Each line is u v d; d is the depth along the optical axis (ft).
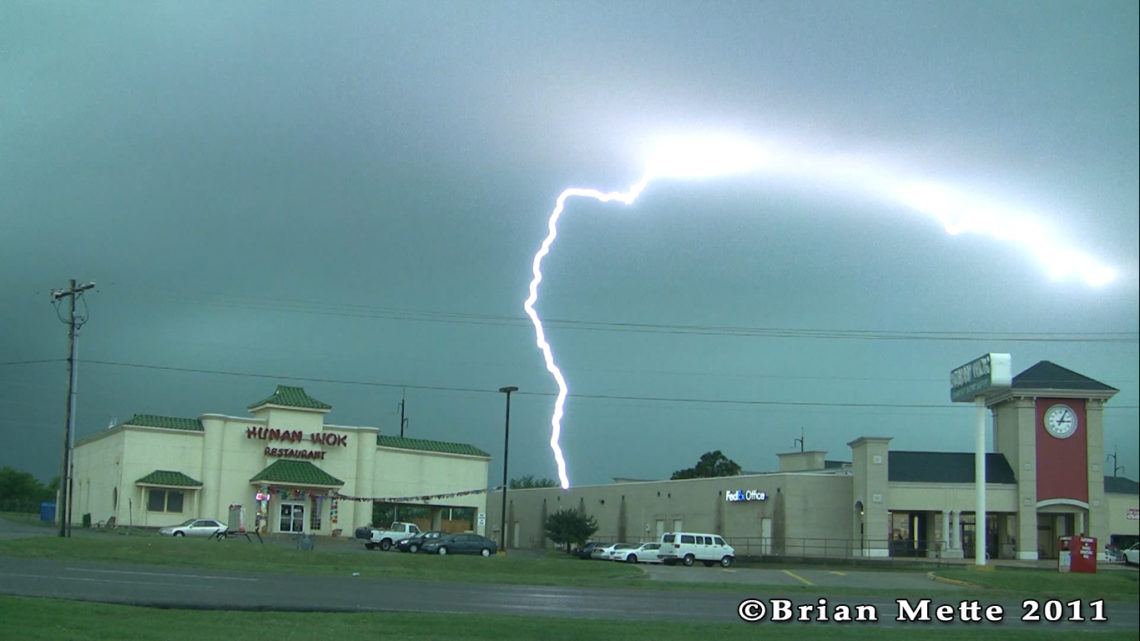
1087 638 90.02
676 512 280.10
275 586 111.96
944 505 238.07
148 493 243.19
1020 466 239.09
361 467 267.80
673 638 78.43
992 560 234.17
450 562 172.96
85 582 102.01
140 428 244.42
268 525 253.44
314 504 260.62
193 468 249.14
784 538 245.24
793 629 89.30
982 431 212.43
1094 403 241.14
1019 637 88.74
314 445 262.88
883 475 237.25
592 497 315.17
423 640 71.26
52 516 304.71
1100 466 239.30
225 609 84.84
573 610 100.94
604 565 190.80
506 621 83.87
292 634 70.95
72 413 203.62
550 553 265.13
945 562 224.12
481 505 282.97
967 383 219.82
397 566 167.22
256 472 256.32
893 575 195.52
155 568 134.21
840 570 210.79
